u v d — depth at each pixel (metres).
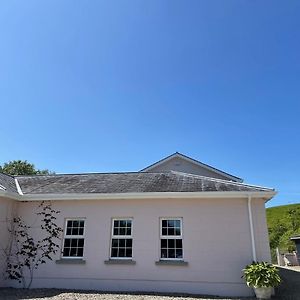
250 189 11.68
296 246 25.12
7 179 15.15
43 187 14.12
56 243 12.50
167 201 12.16
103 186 13.70
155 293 10.91
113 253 12.12
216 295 10.74
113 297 9.99
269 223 37.16
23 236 12.73
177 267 11.38
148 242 11.84
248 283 10.09
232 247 11.23
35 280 12.17
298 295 10.62
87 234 12.37
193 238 11.59
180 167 20.80
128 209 12.38
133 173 15.94
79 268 12.04
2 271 12.10
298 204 39.91
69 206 12.84
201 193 11.70
